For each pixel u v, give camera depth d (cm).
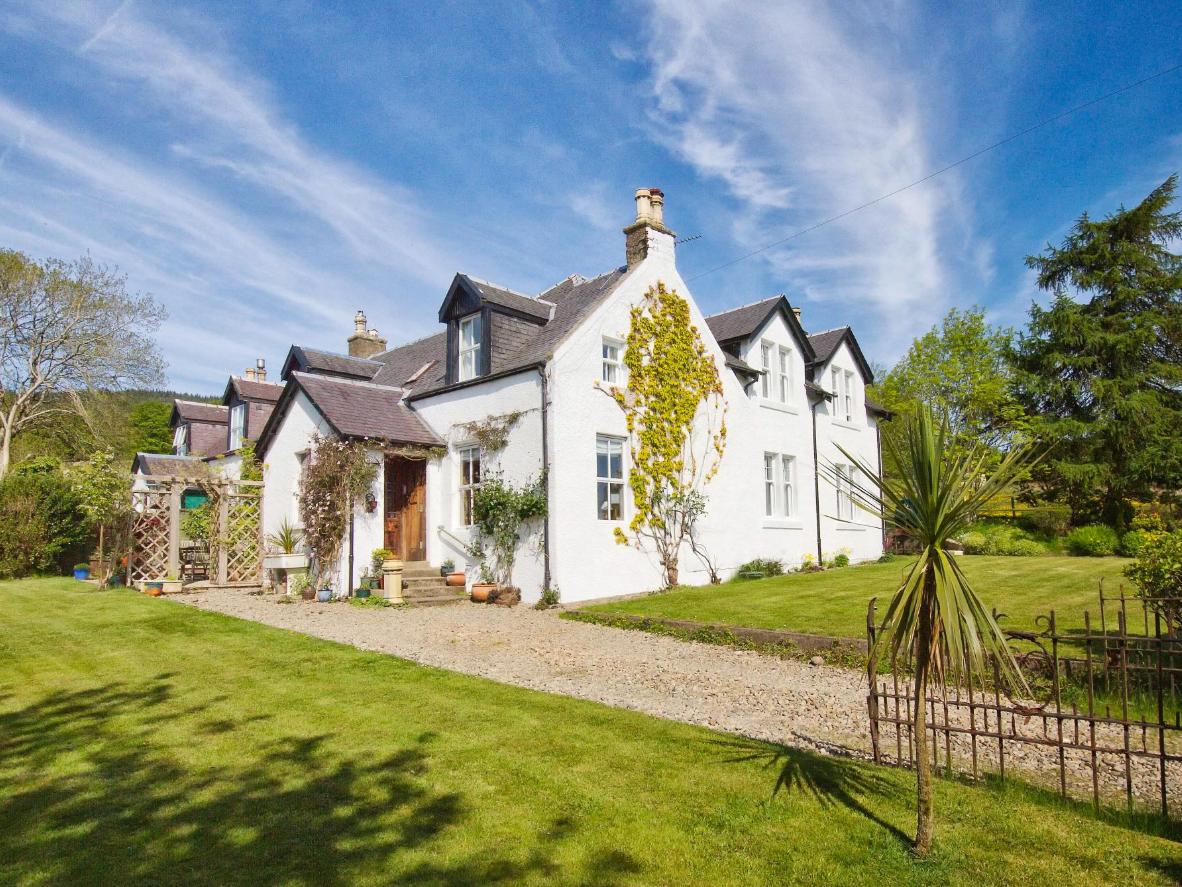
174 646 955
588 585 1452
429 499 1645
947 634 364
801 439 2144
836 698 756
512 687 756
